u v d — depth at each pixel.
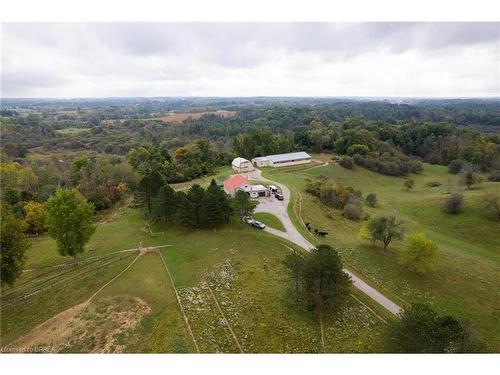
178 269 44.81
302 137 156.25
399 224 53.47
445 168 143.12
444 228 71.56
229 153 135.50
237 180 79.06
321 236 58.88
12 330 34.41
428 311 30.61
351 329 35.38
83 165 115.75
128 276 43.06
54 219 43.31
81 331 33.34
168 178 104.50
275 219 64.50
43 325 34.69
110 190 89.75
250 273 44.16
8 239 37.75
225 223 60.47
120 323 34.22
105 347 31.42
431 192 101.62
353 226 70.12
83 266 48.16
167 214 59.78
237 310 36.91
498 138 160.25
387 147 153.50
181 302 37.75
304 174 113.44
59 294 40.25
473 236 66.44
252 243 53.06
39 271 48.88
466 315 39.91
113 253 51.19
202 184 99.31
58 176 110.19
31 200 81.56
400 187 114.62
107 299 37.84
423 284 45.34
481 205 73.88
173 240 54.38
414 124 191.25
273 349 32.25
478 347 32.66
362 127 177.62
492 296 43.97
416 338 29.05
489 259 56.16
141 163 116.62
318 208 75.38
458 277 47.81
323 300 37.59
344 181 115.50
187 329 33.88
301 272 37.16
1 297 41.31
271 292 40.28
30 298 40.25
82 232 44.94
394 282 45.25
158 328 33.78
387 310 39.31
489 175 112.31
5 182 93.81
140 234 58.53
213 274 43.62
